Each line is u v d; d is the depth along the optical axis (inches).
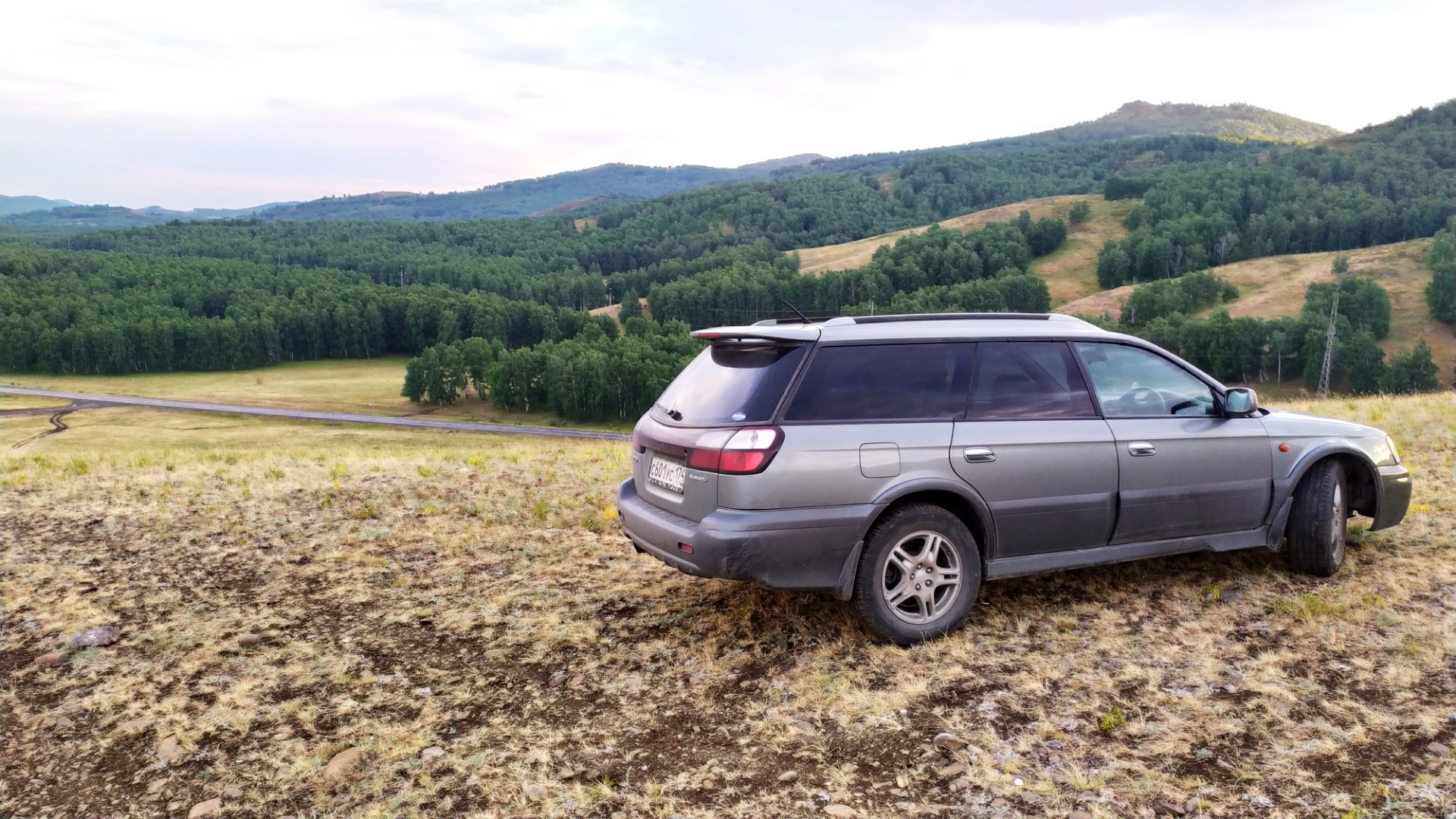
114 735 138.7
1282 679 137.3
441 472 366.3
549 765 123.0
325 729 137.4
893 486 155.2
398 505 297.9
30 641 179.5
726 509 151.5
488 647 168.7
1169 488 175.9
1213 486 179.6
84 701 150.9
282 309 6717.5
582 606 189.5
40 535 263.6
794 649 160.1
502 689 149.5
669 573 210.2
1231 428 183.6
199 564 230.8
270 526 271.6
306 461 414.3
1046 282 7731.3
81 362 5841.5
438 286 7810.0
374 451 473.1
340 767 124.5
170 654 170.6
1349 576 185.0
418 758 126.9
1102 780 111.5
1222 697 132.7
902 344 165.6
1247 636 155.6
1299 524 185.5
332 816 113.0
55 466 409.1
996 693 138.0
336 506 297.4
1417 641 147.5
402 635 176.4
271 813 114.7
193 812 115.4
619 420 4392.2
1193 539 181.5
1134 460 172.7
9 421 3777.1
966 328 171.3
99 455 455.8
